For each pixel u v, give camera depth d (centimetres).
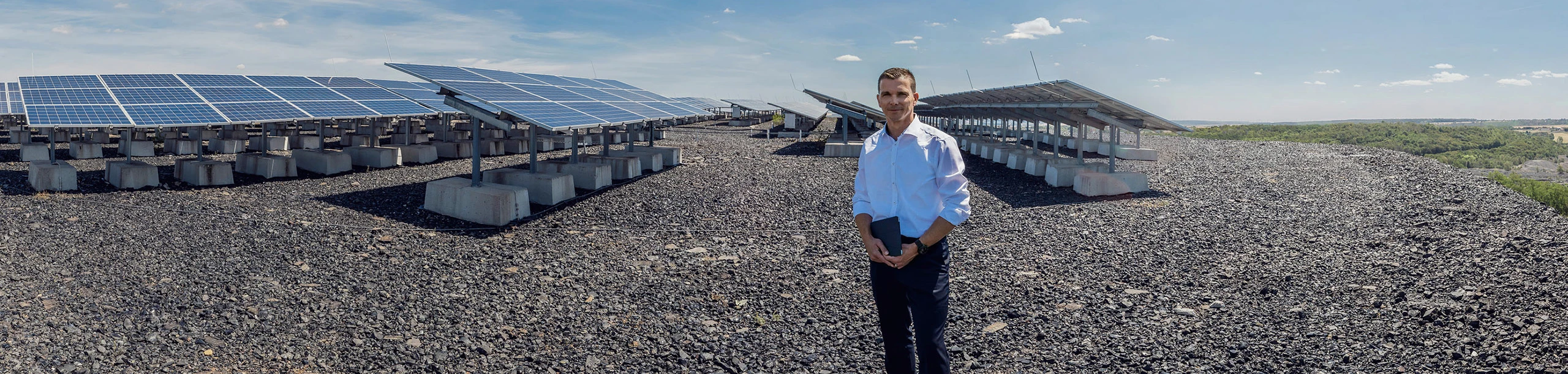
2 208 1142
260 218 1145
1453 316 625
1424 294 702
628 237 1084
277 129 2828
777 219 1249
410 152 2128
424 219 1198
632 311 712
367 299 747
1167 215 1245
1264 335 611
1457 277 755
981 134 3034
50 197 1299
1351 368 533
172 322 656
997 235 1078
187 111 1568
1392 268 820
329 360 576
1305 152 2305
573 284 816
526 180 1409
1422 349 562
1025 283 809
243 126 2744
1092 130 4175
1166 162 2105
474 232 1109
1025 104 1733
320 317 684
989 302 730
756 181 1698
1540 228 991
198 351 588
